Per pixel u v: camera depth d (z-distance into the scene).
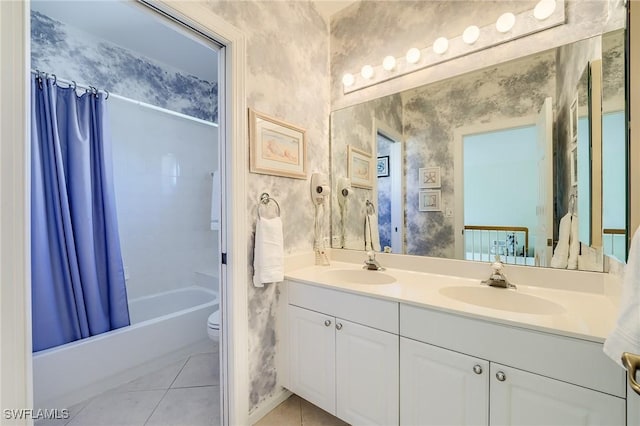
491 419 0.97
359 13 1.92
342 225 1.98
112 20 1.98
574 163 1.23
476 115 1.51
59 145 1.79
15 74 0.76
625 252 0.90
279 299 1.61
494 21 1.47
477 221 1.51
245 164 1.39
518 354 0.92
